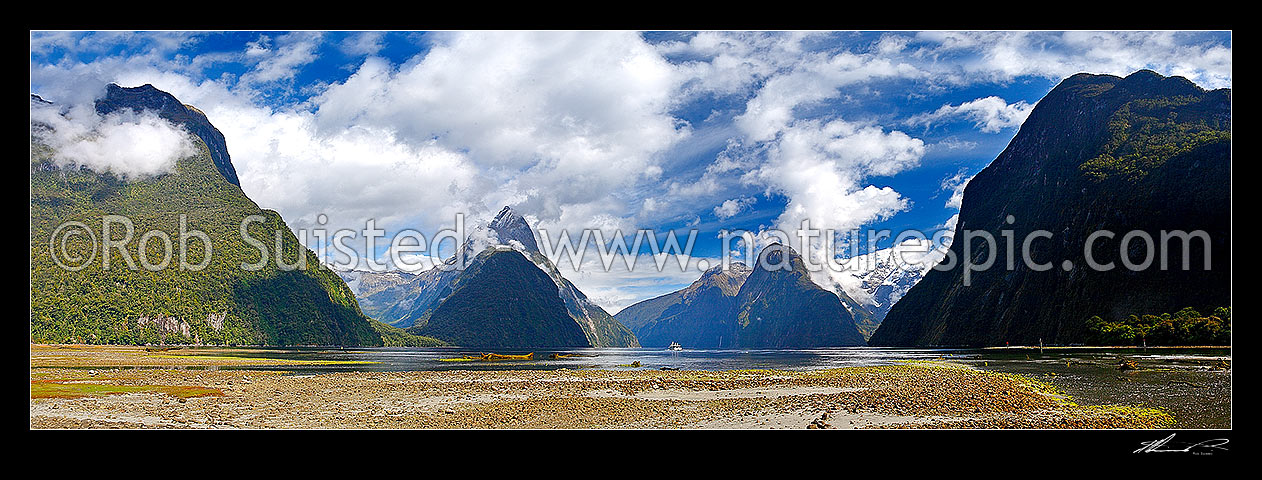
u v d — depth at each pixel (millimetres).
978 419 38188
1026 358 106938
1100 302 189125
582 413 40656
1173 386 53875
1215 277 167500
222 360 112188
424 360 124938
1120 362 87000
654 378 65000
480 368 93062
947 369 76500
